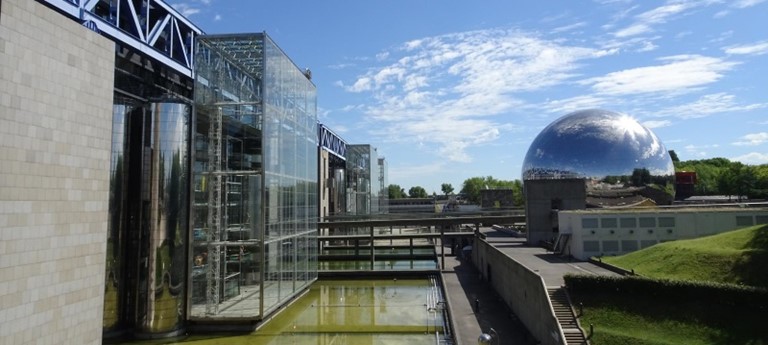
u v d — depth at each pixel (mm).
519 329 33438
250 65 43656
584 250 46469
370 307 46406
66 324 19125
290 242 45281
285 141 44000
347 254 92438
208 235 39094
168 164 37000
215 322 37438
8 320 16688
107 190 21812
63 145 19281
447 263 71625
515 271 37438
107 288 35469
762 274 27219
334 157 117062
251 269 38969
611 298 28109
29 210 17656
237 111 40875
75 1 31625
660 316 26234
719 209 47594
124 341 35375
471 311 39281
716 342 23875
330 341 35062
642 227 46219
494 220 71875
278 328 38531
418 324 39906
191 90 51625
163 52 42250
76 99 20047
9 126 17000
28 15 17859
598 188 71188
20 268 17203
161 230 36406
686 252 32969
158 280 36031
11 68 17156
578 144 73812
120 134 36500
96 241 20953
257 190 39031
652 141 74375
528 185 66125
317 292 54219
